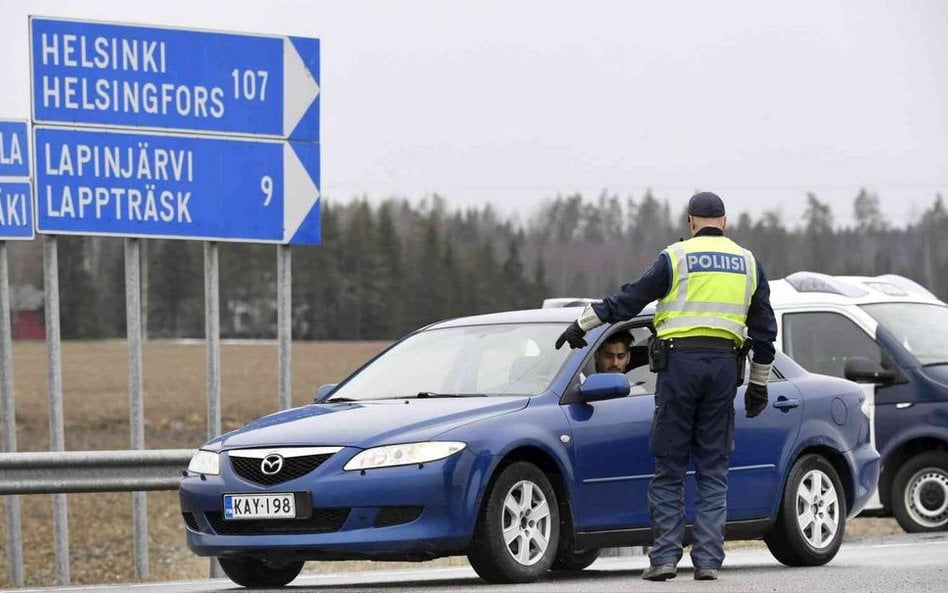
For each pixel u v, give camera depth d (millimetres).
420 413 27125
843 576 27625
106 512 72875
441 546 25984
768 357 27766
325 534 25891
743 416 30875
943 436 46000
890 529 57000
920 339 47500
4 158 42125
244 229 41125
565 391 28391
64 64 40375
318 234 41656
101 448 107500
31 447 110875
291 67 41625
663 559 26828
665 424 27016
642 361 29734
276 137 41469
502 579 26625
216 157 41062
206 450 27578
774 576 28016
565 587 25547
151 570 57125
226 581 33312
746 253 27375
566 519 28000
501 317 31031
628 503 28656
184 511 27469
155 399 151625
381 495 25750
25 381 174500
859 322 47594
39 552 61938
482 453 26391
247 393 163250
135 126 40594
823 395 32406
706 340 26828
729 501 30469
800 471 31609
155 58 40781
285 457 26344
